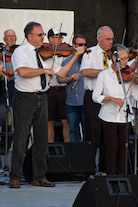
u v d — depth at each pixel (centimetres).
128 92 882
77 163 902
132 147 918
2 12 1933
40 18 1959
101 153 1099
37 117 873
